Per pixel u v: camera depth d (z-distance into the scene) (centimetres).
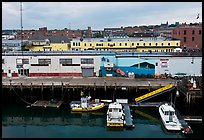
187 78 5759
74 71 7044
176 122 4466
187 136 4247
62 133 4431
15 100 6169
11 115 5462
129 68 6938
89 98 5625
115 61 6938
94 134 4369
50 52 7138
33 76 7081
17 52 7106
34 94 6150
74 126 4806
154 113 5359
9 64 7062
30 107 5803
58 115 5434
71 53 7006
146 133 4378
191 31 9556
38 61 7031
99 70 7000
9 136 4291
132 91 5944
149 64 6888
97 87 5944
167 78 6788
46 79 6675
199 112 5041
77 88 5975
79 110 5497
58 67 7038
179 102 5650
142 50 8931
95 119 5166
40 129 4662
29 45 9119
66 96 6053
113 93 5975
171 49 8881
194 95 5019
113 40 9338
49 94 6109
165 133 4372
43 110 5659
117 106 4797
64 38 10138
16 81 6431
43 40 9556
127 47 9000
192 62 6806
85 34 16188
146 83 6122
